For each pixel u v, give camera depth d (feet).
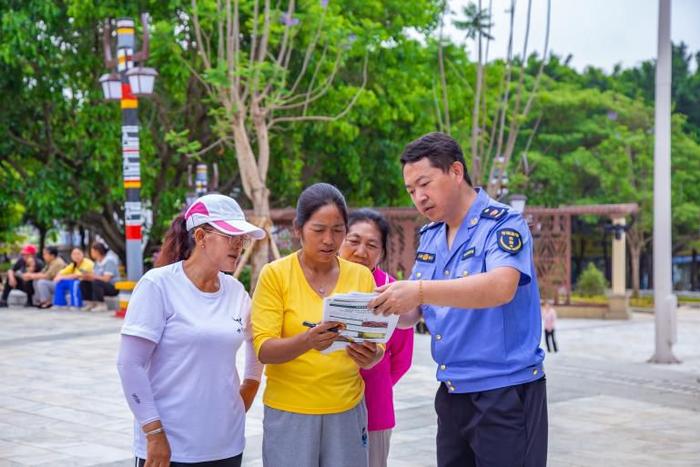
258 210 49.42
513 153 105.29
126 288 51.60
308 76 66.69
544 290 76.48
